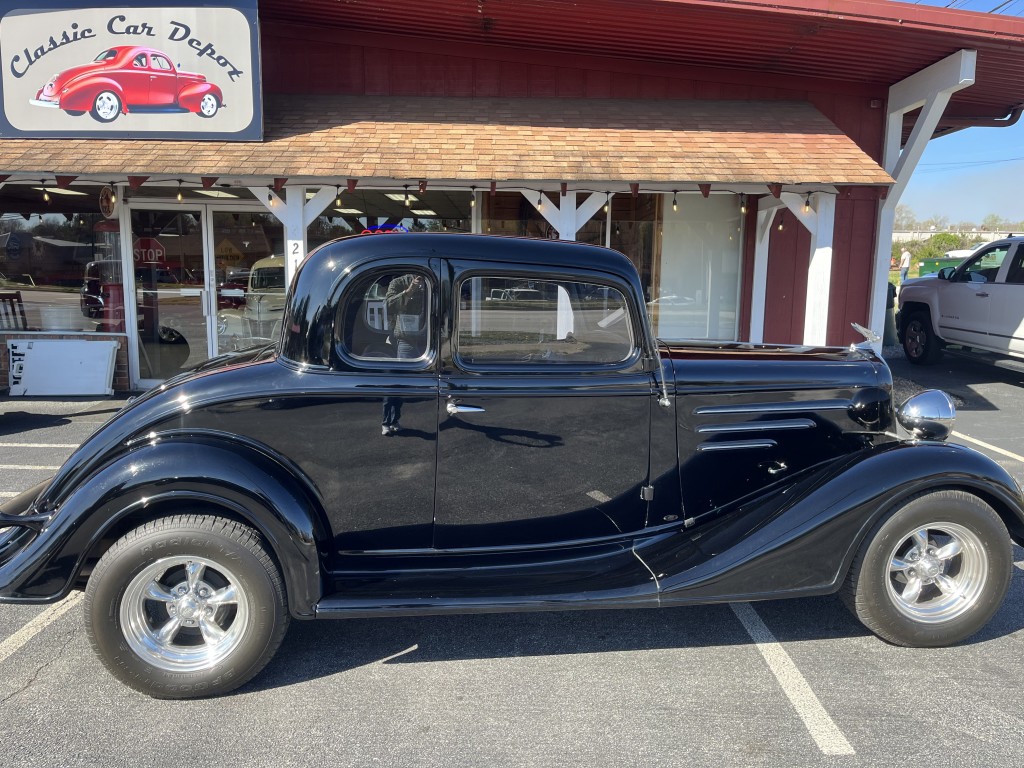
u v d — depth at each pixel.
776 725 2.65
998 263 9.59
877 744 2.54
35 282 8.88
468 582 3.03
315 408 2.89
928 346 10.85
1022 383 9.70
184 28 7.06
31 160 6.79
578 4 7.15
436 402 2.97
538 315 3.05
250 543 2.73
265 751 2.51
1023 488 5.38
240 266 9.15
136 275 8.93
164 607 3.00
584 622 3.50
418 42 8.59
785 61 8.37
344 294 2.88
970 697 2.83
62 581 2.70
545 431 3.11
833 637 3.34
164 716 2.72
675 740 2.57
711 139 7.68
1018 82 8.36
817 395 3.53
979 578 3.15
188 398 2.85
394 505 3.04
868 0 7.08
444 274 2.95
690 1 6.99
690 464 3.36
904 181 8.62
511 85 8.76
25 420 7.36
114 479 2.67
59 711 2.75
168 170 6.74
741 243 9.40
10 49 7.05
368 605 2.83
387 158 7.04
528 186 7.14
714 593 3.01
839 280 9.18
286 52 8.57
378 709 2.77
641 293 3.14
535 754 2.49
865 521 3.06
